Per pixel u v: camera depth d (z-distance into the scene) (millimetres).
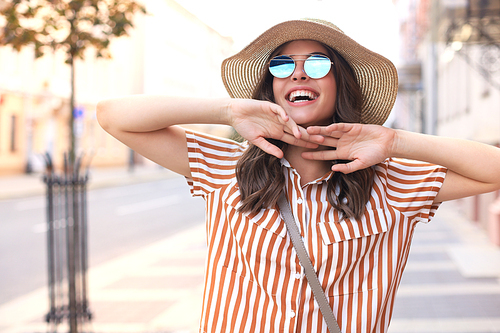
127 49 33625
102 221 10859
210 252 1562
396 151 1430
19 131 22000
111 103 1511
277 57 1513
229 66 1640
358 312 1456
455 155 1439
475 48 10305
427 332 3871
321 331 1438
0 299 5129
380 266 1496
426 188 1550
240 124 1436
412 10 25609
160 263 6711
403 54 29875
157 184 22516
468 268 5957
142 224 10516
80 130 21516
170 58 41531
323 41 1528
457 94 13445
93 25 3354
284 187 1521
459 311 4352
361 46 1474
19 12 3348
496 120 8750
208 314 1534
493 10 6516
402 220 1535
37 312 4668
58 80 23891
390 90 1589
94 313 4551
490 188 1506
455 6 6539
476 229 9180
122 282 5699
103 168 29859
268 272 1462
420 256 6766
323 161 1575
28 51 21812
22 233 9070
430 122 17344
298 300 1438
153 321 4309
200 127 30281
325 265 1445
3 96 20469
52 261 3531
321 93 1522
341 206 1479
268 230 1467
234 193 1541
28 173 22328
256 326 1457
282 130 1420
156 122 1478
